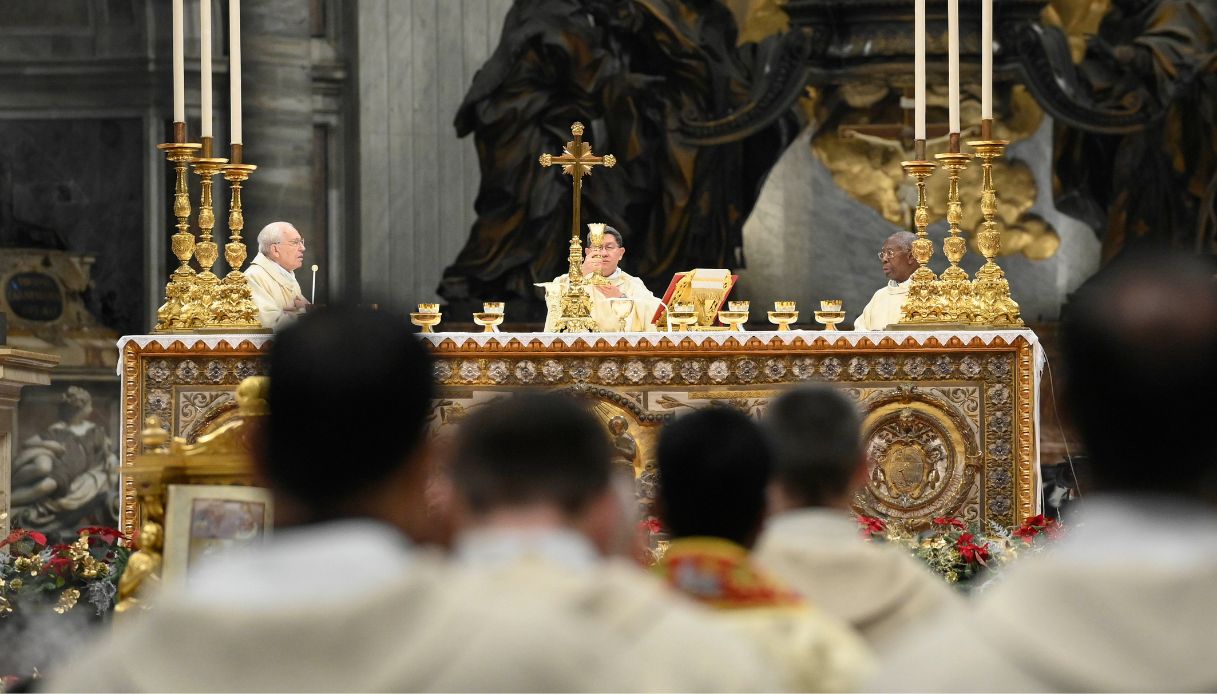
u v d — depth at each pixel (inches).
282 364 188.9
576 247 810.8
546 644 160.6
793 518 294.5
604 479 210.5
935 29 1485.0
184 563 437.1
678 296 797.9
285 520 188.1
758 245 1555.1
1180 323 175.5
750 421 274.7
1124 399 175.5
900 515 748.0
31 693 599.8
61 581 672.4
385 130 1517.0
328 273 1512.1
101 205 1455.5
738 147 1524.4
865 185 1540.4
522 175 1478.8
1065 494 1378.0
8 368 940.0
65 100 1453.0
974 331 749.3
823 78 1483.8
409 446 189.6
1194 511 173.9
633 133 1485.0
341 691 155.2
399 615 159.8
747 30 1501.0
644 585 183.3
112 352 1443.2
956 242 776.3
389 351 189.9
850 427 295.7
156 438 446.9
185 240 784.9
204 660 157.8
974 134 1526.8
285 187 1493.6
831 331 747.4
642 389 738.8
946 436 751.7
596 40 1480.1
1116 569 159.0
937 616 284.5
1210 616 155.7
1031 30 1472.7
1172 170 1503.4
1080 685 153.0
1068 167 1537.9
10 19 1450.5
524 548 193.9
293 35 1497.3
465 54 1525.6
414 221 1518.2
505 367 735.7
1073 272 1547.7
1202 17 1496.1
